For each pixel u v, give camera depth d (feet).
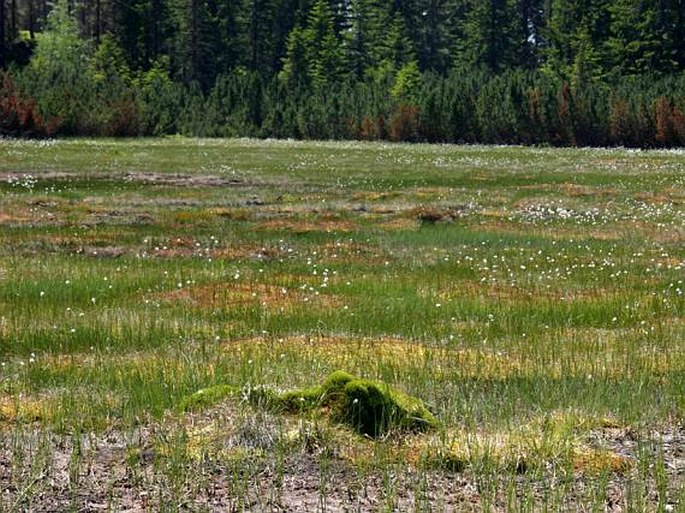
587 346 68.90
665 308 84.69
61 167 239.71
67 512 37.37
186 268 106.32
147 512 37.35
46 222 142.61
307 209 165.17
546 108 442.50
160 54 650.84
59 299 86.38
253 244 126.41
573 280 100.42
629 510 37.27
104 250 119.85
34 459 42.01
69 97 435.12
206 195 184.85
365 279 100.07
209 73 647.15
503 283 98.48
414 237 133.80
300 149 356.59
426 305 85.10
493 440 44.68
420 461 41.93
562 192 193.57
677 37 549.95
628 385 55.62
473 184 212.84
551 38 601.21
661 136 420.77
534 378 57.88
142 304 85.15
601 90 472.44
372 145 416.67
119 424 47.83
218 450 42.91
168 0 643.86
